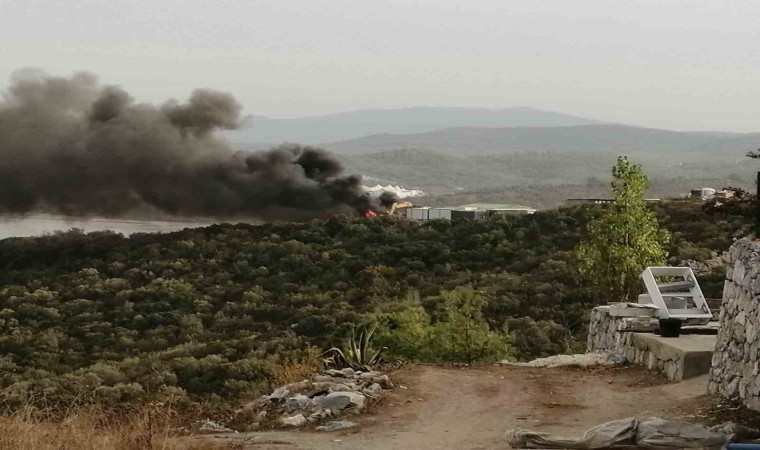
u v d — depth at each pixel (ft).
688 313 102.22
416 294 291.58
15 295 393.50
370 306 323.16
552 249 389.39
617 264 157.89
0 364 271.08
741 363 75.20
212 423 80.84
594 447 63.00
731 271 80.28
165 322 342.85
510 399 86.07
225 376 200.54
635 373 97.96
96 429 67.77
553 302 251.60
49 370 269.44
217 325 339.98
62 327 336.70
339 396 81.66
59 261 431.84
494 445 66.95
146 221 568.00
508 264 383.86
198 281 411.34
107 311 360.28
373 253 428.97
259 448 67.10
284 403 84.53
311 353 111.34
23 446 60.49
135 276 422.00
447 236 438.81
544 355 189.88
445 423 76.43
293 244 451.12
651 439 62.44
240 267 431.43
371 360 108.06
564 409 80.79
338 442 69.67
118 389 174.29
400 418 78.64
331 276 407.64
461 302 166.71
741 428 64.80
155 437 65.51
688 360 90.07
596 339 123.24
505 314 248.52
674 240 291.79
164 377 204.33
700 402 78.28
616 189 161.68
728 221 312.50
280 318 336.70
